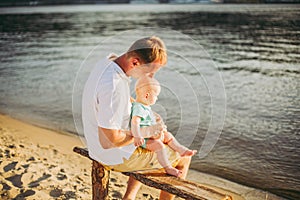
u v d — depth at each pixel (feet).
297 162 18.79
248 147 20.40
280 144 20.74
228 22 81.41
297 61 42.16
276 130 22.67
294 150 19.97
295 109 26.40
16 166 15.83
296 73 36.86
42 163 16.72
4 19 108.88
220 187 16.56
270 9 98.68
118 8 144.97
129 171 10.84
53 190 14.14
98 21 97.76
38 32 79.97
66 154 19.29
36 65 46.26
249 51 49.24
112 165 10.85
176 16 101.14
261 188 16.44
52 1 185.16
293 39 56.24
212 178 17.31
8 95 32.99
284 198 15.72
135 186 11.44
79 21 99.19
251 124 23.41
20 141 21.39
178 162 11.18
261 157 19.25
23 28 87.51
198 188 10.00
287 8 94.17
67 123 25.61
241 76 36.19
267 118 24.66
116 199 14.17
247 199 15.61
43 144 20.95
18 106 29.73
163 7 138.92
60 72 42.01
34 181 14.74
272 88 31.78
